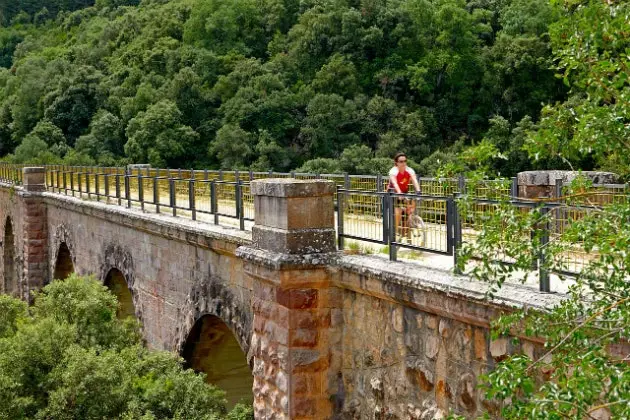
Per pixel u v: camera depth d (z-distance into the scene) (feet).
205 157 243.19
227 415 54.44
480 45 246.68
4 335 66.03
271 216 36.99
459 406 27.68
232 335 58.70
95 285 69.36
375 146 228.02
